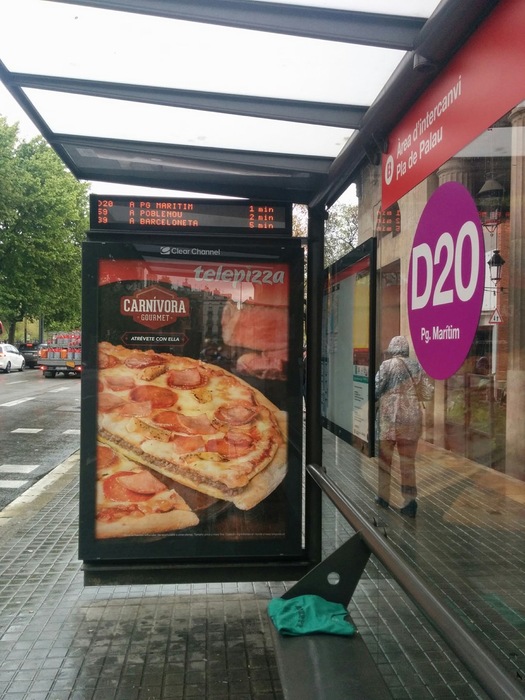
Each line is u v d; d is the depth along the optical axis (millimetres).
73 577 5043
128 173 4613
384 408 3160
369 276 3408
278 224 4402
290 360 4371
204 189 4641
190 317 4316
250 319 4348
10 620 4215
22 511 7250
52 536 6215
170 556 4293
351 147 3432
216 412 4332
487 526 1928
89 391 4262
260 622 4188
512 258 1814
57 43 2682
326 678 2607
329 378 4469
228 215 4379
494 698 1570
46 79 3117
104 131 3893
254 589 4785
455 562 2193
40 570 5207
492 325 1948
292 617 3045
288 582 4930
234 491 4328
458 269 2246
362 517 3129
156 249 4285
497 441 1918
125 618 4246
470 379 2121
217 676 3514
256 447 4344
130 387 4281
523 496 1734
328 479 3914
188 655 3746
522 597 1736
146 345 4297
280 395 4371
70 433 13633
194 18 2285
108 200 4340
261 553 4344
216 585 4863
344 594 3248
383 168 3180
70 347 33656
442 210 2377
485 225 2006
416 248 2691
